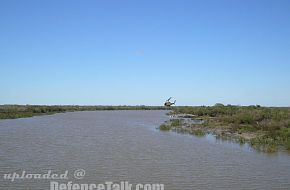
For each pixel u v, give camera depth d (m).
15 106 112.00
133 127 48.50
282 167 21.36
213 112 67.88
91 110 132.38
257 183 17.66
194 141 32.94
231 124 45.97
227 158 24.12
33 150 26.84
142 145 30.02
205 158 24.09
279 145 29.62
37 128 45.84
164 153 25.92
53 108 107.56
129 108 154.12
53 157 23.94
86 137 35.66
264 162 22.84
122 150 27.16
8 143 30.77
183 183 17.55
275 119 43.03
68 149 27.44
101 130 43.53
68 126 49.53
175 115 80.75
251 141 31.39
